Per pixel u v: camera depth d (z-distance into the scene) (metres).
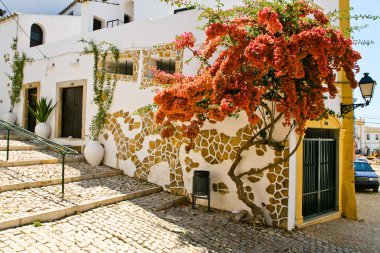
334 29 5.85
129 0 15.79
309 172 8.67
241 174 7.40
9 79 13.83
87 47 10.90
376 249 6.89
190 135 7.00
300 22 5.85
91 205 6.65
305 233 7.30
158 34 9.39
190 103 5.71
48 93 12.12
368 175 15.68
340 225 8.59
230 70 5.59
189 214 7.37
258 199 7.42
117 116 9.93
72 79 11.23
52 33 14.59
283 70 5.21
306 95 5.86
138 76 9.57
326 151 9.37
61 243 4.90
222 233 6.41
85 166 9.64
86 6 13.27
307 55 5.76
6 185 6.74
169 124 7.28
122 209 6.95
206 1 11.98
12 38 13.77
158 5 14.40
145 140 9.29
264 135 7.15
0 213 5.48
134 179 9.30
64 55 11.59
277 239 6.53
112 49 10.23
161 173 8.91
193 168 8.37
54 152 10.46
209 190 7.75
